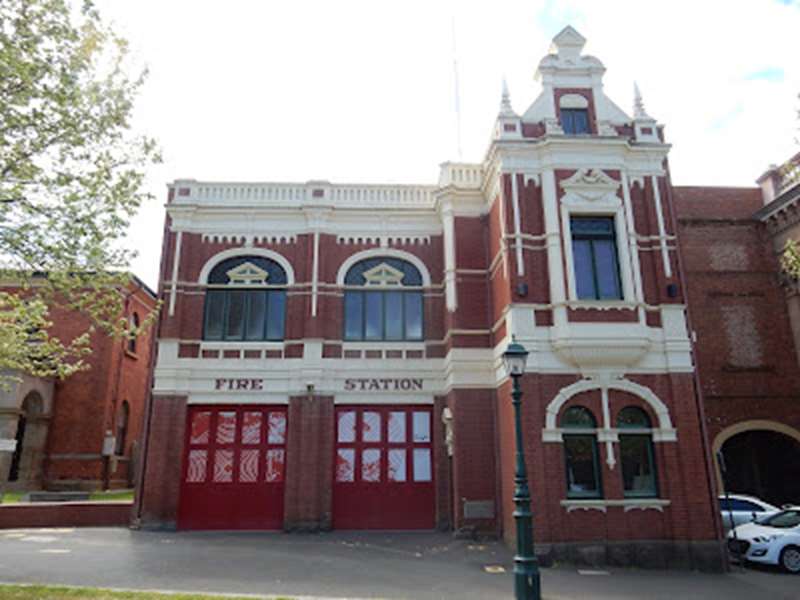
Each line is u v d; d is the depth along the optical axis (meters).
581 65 18.30
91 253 11.23
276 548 15.46
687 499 14.94
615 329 15.59
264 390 19.50
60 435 26.03
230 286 20.42
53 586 10.21
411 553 15.16
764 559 14.66
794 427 22.38
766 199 24.59
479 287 19.33
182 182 21.05
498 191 17.97
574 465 15.29
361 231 21.09
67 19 10.98
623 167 17.03
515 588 10.70
